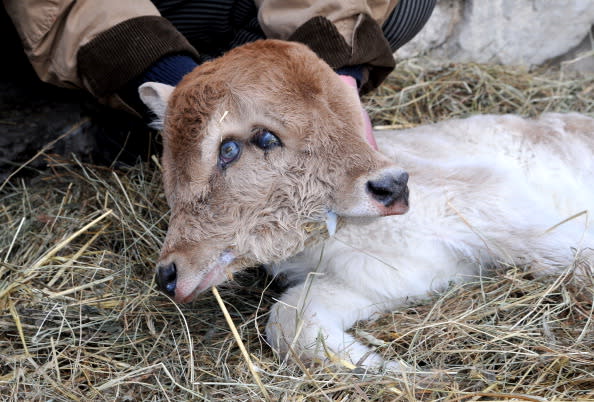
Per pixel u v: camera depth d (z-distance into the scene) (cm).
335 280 139
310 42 141
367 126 128
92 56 142
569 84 199
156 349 134
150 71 143
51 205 159
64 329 136
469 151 153
